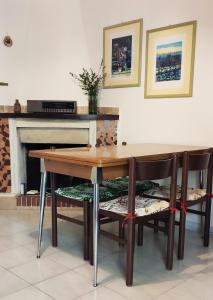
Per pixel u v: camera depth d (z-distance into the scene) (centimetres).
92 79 344
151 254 234
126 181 271
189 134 285
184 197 222
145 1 304
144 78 314
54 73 360
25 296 175
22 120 335
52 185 242
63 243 254
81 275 200
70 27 353
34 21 353
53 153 209
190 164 224
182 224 224
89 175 189
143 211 193
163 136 304
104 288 185
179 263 220
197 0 268
